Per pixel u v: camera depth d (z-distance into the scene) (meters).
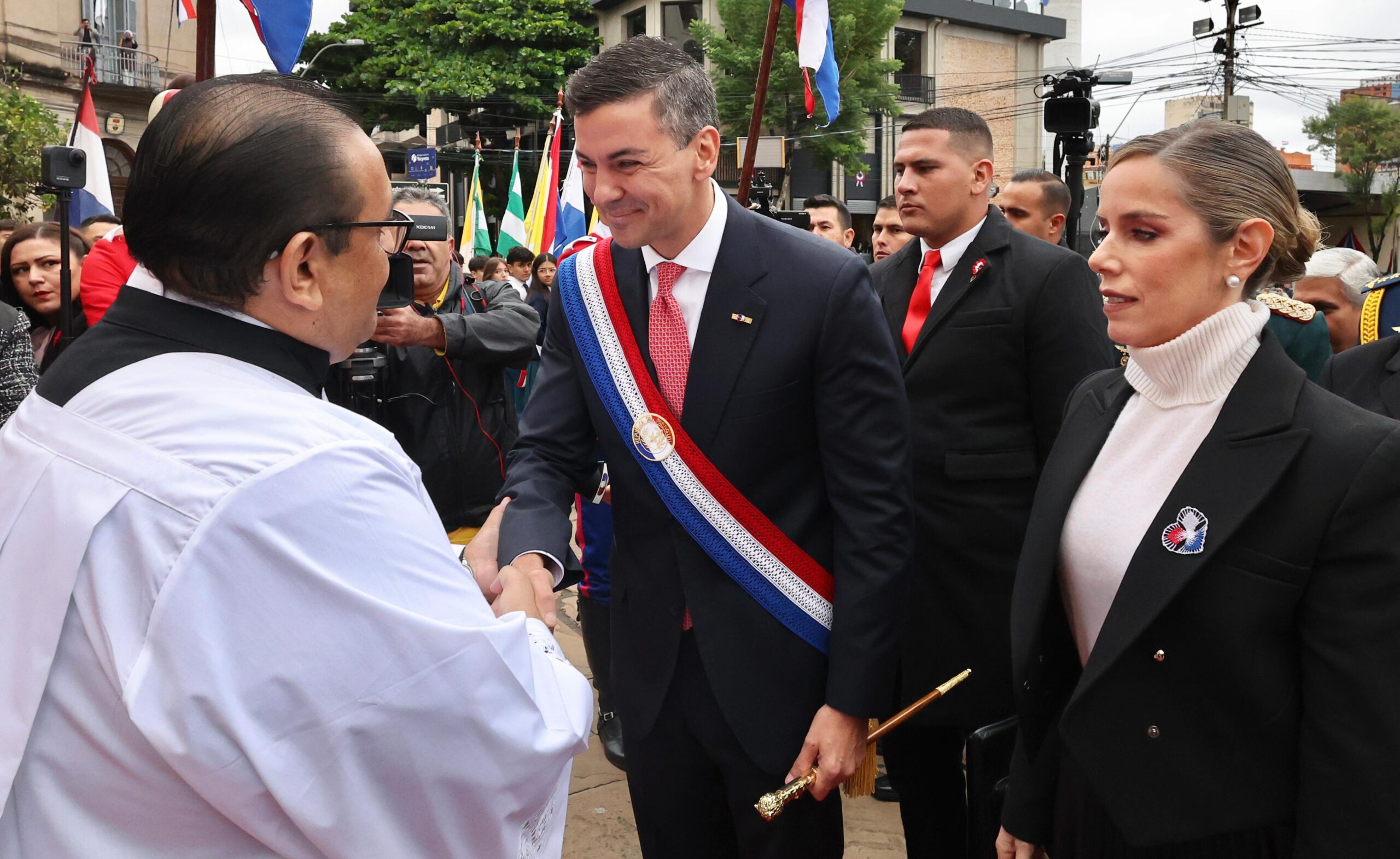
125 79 20.09
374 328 1.17
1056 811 1.62
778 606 1.77
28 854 0.95
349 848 0.96
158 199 1.01
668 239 1.74
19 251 3.72
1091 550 1.50
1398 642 1.25
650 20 26.52
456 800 1.03
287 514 0.94
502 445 2.88
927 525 2.63
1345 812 1.26
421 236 2.67
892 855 2.77
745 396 1.74
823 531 1.83
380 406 2.75
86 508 0.95
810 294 1.73
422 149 14.09
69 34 19.23
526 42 23.72
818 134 22.94
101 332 1.07
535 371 5.55
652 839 1.95
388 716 0.97
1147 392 1.49
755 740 1.75
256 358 1.06
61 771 0.95
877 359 1.74
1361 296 3.24
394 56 23.84
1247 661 1.34
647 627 1.84
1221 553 1.34
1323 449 1.30
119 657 0.91
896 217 4.24
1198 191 1.36
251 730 0.92
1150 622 1.36
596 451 1.99
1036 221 3.93
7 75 17.70
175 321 1.05
